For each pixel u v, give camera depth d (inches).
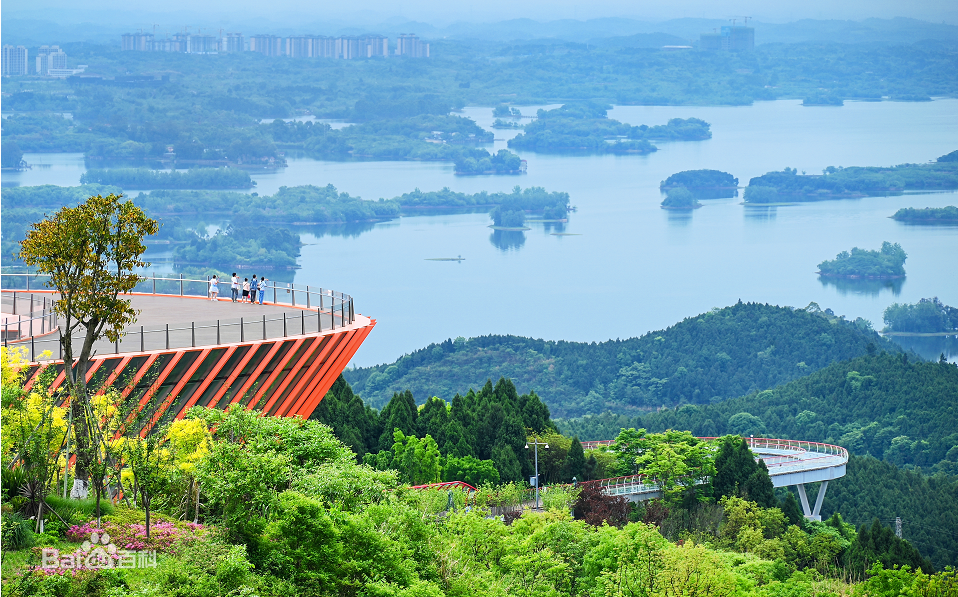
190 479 1800.0
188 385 2380.7
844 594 3511.3
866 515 6737.2
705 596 2484.0
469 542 2420.0
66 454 1801.2
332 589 1680.6
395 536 1911.9
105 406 1877.5
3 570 1460.4
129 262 1834.4
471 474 4222.4
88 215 1766.7
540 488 4224.9
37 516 1636.3
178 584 1461.6
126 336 2466.8
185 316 2829.7
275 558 1663.4
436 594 1754.4
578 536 2723.9
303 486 1847.9
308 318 2859.3
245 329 2650.1
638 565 2529.5
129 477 1845.5
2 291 2974.9
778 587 3026.6
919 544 6574.8
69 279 1780.3
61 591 1449.3
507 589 2260.1
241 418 1926.7
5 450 1667.1
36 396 1759.4
